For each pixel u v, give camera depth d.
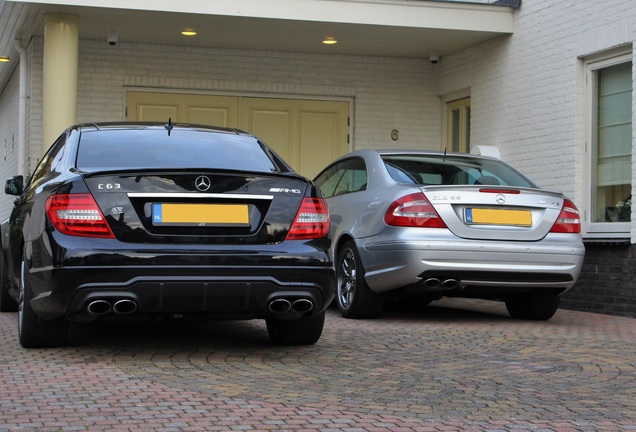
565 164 10.03
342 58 12.95
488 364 5.33
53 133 10.33
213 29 11.37
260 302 5.09
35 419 3.77
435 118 13.21
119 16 10.65
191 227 5.01
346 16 10.81
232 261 5.00
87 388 4.41
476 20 11.09
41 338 5.57
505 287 7.14
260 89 12.67
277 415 3.89
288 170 5.64
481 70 11.90
